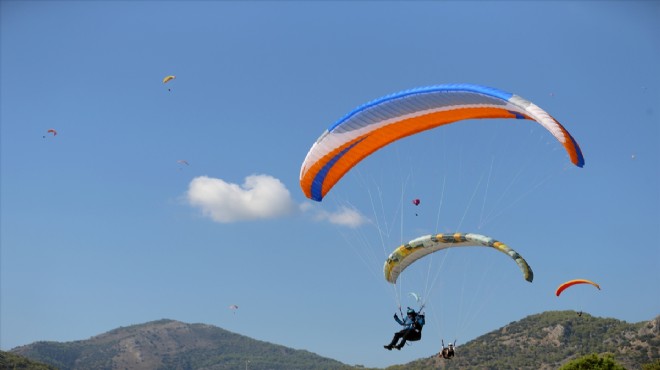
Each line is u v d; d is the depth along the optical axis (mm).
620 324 148000
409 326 27109
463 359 154500
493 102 25250
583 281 37969
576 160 23000
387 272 30844
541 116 23438
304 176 30562
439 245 28875
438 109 27078
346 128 28828
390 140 29578
